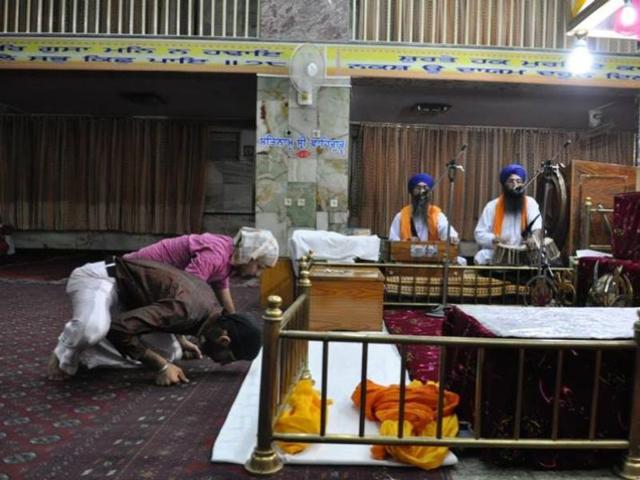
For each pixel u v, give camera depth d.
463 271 4.82
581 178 5.55
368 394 2.28
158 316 2.72
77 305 2.78
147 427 2.25
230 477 1.84
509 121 9.34
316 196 6.75
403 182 9.70
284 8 6.66
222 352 2.93
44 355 3.35
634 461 1.91
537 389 2.00
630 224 3.97
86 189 9.90
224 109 9.23
